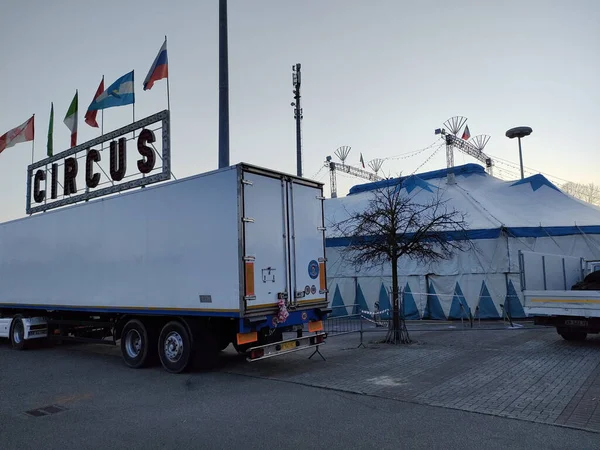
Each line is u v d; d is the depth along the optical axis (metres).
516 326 15.20
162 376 9.19
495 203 20.80
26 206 20.83
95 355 12.22
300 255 9.62
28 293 13.36
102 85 17.09
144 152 14.80
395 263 12.97
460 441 5.23
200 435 5.67
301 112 24.06
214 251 8.65
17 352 13.20
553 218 19.09
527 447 5.02
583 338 12.16
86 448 5.37
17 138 20.88
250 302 8.36
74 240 11.81
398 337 12.55
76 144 18.52
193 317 9.28
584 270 15.38
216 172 8.73
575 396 6.91
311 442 5.32
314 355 11.06
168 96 14.49
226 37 13.22
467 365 9.30
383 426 5.80
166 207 9.55
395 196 14.85
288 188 9.52
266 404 6.94
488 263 17.66
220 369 9.70
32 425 6.27
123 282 10.34
